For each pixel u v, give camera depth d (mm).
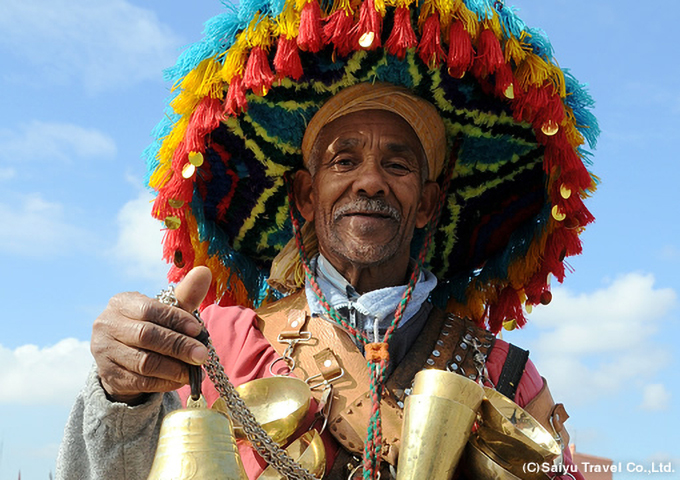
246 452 2129
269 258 3027
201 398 1665
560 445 2447
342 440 2154
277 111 2686
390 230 2494
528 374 2547
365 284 2549
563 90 2430
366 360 2320
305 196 2785
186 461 1562
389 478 2127
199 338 1695
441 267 3104
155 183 2453
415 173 2617
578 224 2645
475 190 2941
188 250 2656
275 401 2119
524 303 2957
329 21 2270
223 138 2713
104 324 1716
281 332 2414
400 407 2242
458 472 2199
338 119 2619
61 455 1838
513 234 2936
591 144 2564
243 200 2877
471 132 2789
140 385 1686
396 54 2498
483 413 2121
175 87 2414
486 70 2471
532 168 2838
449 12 2305
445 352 2438
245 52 2348
